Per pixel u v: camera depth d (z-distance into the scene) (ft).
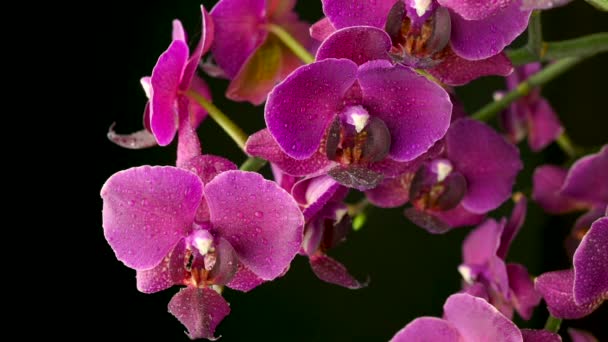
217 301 2.80
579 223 3.12
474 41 2.83
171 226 2.79
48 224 4.18
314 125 2.81
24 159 4.15
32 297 4.15
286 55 3.11
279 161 2.81
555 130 3.51
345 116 2.80
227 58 3.09
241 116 4.00
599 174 3.23
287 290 4.21
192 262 2.81
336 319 4.20
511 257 4.22
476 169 3.13
